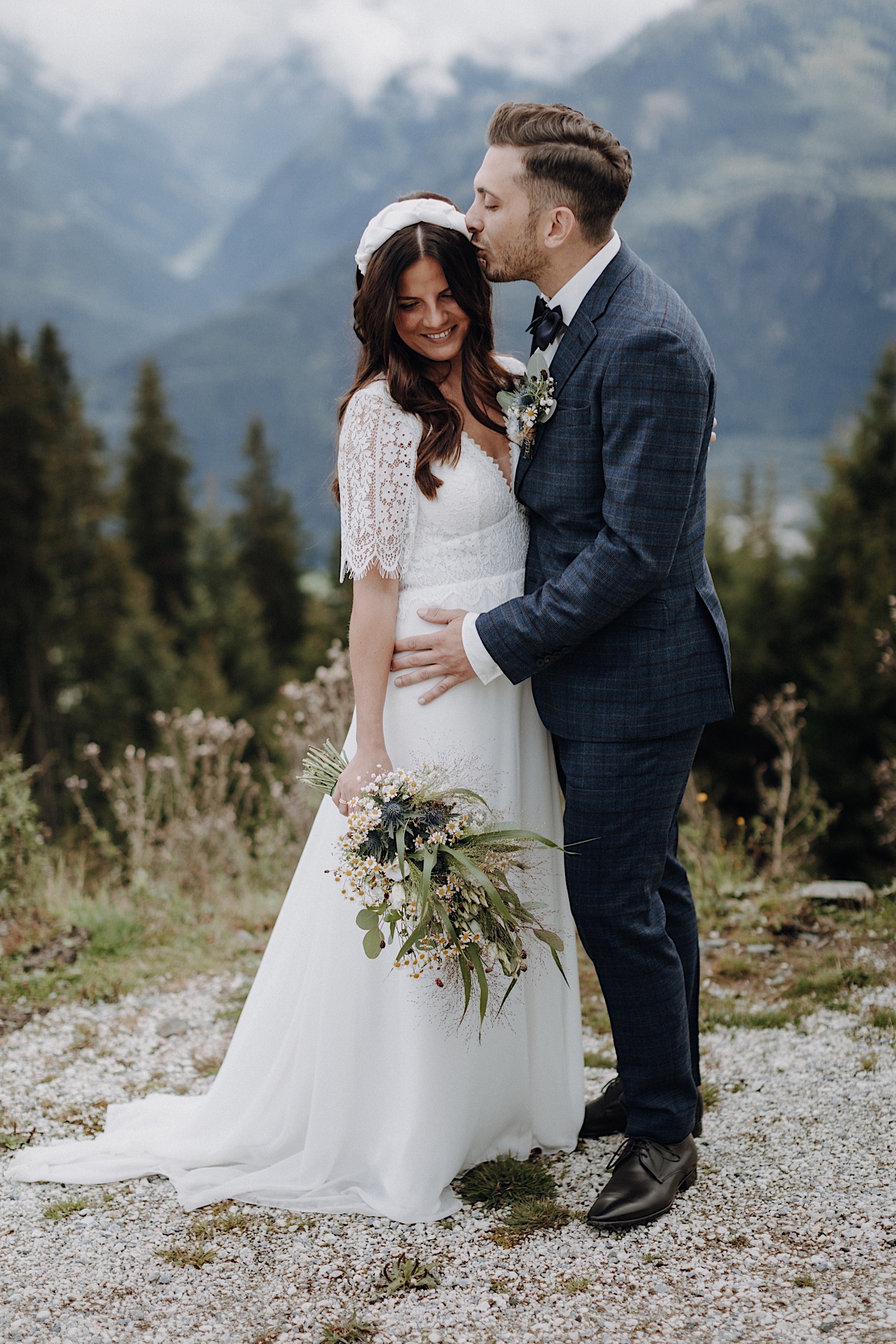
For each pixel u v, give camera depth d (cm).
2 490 2534
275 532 3347
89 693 2552
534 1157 255
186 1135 257
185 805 510
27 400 2609
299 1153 248
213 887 481
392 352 229
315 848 248
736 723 1691
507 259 218
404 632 234
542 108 216
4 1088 302
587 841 225
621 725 221
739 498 2734
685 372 204
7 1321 197
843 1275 195
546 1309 195
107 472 2995
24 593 2525
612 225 219
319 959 240
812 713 1588
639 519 205
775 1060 296
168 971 390
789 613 1848
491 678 225
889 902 418
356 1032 238
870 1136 247
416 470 227
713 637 228
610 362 207
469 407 235
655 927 227
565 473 218
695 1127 253
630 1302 194
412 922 219
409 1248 218
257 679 2708
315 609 3141
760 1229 214
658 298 212
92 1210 238
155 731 2452
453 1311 196
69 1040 334
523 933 242
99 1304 202
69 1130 279
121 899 461
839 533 1881
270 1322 195
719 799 1639
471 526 231
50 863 490
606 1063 305
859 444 2033
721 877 463
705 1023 326
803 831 616
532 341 224
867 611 1672
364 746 230
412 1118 232
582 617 212
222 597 3042
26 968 392
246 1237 225
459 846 214
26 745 2400
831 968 355
